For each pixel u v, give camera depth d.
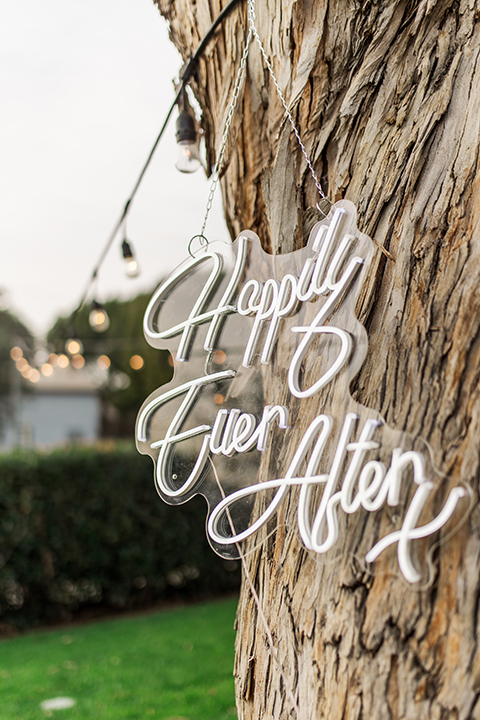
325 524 1.25
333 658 1.23
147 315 1.54
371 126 1.42
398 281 1.33
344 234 1.33
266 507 1.35
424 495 1.16
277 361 1.39
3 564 3.47
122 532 3.86
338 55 1.46
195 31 1.72
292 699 1.28
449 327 1.26
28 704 2.36
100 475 3.81
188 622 3.51
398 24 1.42
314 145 1.47
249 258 1.46
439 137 1.36
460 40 1.38
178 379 1.49
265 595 1.36
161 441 1.47
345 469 1.26
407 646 1.18
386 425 1.24
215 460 1.42
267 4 1.55
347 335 1.29
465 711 1.10
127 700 2.37
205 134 1.78
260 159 1.60
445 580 1.16
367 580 1.22
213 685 2.48
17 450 3.74
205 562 4.24
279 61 1.54
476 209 1.29
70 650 2.96
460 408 1.22
